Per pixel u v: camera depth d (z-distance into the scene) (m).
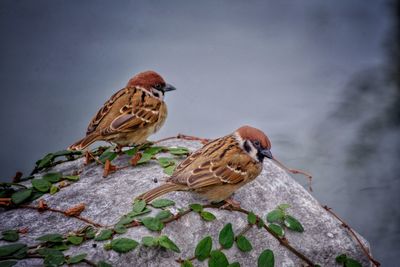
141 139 9.88
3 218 7.72
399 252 11.73
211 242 7.39
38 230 7.40
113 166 8.71
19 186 8.38
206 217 7.67
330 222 8.50
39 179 8.45
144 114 9.77
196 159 8.09
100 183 8.39
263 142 8.23
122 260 6.93
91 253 6.91
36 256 6.79
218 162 8.00
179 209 7.69
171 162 8.80
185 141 9.91
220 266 7.38
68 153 9.12
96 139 9.30
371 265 8.41
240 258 7.65
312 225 8.35
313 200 8.88
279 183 8.90
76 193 8.16
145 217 7.41
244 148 8.28
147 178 8.42
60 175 8.62
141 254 7.04
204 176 7.85
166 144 9.72
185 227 7.54
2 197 8.23
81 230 7.26
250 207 8.24
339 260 8.12
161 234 7.32
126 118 9.56
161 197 7.96
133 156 9.18
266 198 8.51
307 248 8.05
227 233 7.60
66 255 6.84
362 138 14.41
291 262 7.90
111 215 7.61
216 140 8.52
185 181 7.74
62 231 7.35
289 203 8.60
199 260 7.35
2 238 7.14
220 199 8.05
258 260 7.58
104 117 9.58
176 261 7.21
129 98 9.80
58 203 7.95
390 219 12.35
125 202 7.86
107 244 6.99
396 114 14.95
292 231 8.16
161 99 10.23
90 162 9.23
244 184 8.27
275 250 7.89
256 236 7.89
